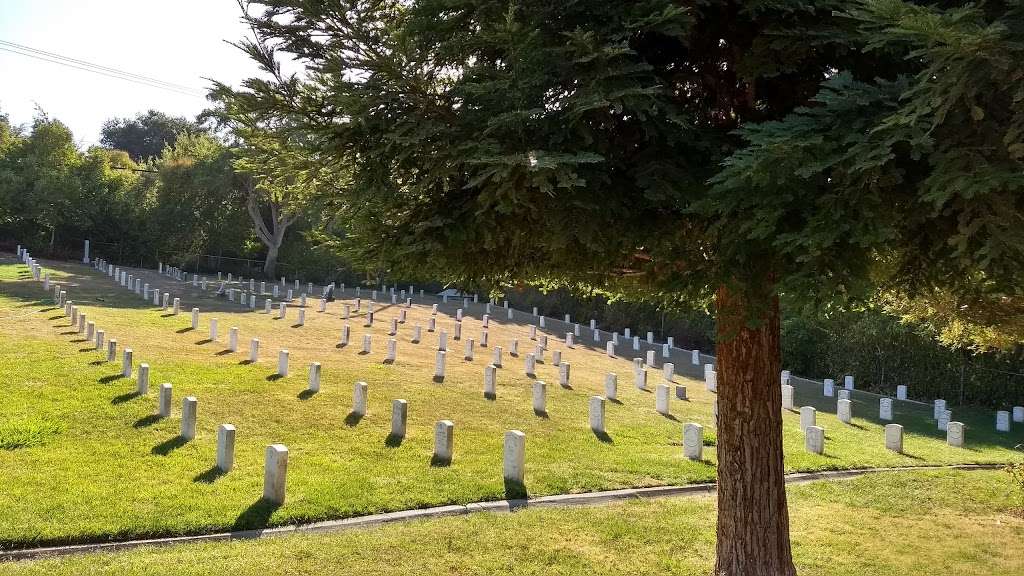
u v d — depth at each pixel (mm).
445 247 4840
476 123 4609
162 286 33125
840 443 14508
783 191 3721
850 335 25344
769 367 5941
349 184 5660
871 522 8961
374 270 5547
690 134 4680
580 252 5215
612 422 14289
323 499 8305
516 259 5625
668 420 15211
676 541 7648
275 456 8117
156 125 77938
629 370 23156
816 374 27453
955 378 22703
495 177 4055
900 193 3744
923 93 3334
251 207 43719
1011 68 2977
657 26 4195
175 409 11695
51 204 39969
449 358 20234
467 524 7836
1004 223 3170
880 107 3717
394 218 5312
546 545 7316
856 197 3514
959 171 3189
